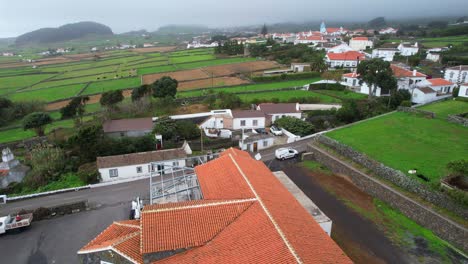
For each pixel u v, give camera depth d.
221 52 176.75
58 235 33.03
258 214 23.03
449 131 50.88
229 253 20.16
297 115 69.00
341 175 44.69
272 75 109.69
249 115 65.25
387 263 27.59
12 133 71.81
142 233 21.56
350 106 67.69
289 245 19.72
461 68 88.12
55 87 112.81
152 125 60.62
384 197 37.34
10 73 149.88
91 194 41.78
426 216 32.22
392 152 43.53
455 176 34.12
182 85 104.31
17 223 33.16
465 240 28.66
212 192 27.66
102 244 22.73
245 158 34.25
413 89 75.88
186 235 21.83
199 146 57.00
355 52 131.38
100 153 51.34
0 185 45.88
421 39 174.38
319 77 110.81
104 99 73.81
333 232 31.86
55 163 48.78
